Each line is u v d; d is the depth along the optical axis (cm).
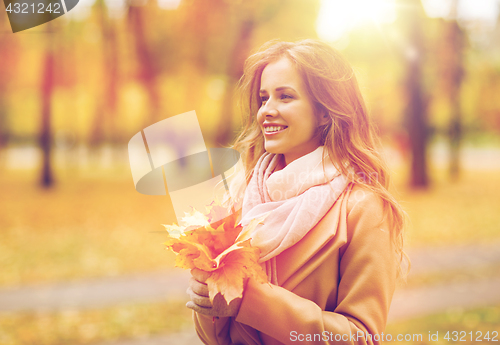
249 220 126
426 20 1408
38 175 1755
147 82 1449
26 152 4241
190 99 1505
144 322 434
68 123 2166
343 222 122
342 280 124
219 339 138
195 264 107
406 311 431
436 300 464
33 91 1756
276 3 1241
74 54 1433
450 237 816
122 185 1850
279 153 140
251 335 128
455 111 1853
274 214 124
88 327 423
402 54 1384
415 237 817
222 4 1277
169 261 689
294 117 129
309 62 127
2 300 508
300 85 129
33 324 434
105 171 2548
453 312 427
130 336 404
